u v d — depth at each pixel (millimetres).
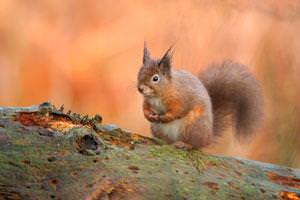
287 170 7602
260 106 9727
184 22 12906
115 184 6738
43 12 17688
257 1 13438
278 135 12773
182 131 8648
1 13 17516
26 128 6988
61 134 6977
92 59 17188
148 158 7066
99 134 7246
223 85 9664
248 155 12844
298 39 13758
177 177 6988
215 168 7266
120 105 16734
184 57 12797
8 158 6711
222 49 13156
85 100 16969
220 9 13047
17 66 17188
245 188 7164
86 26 17578
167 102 8617
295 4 13617
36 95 17078
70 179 6707
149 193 6797
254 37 13695
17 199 6594
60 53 17328
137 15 17203
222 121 9641
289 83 13242
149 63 8930
